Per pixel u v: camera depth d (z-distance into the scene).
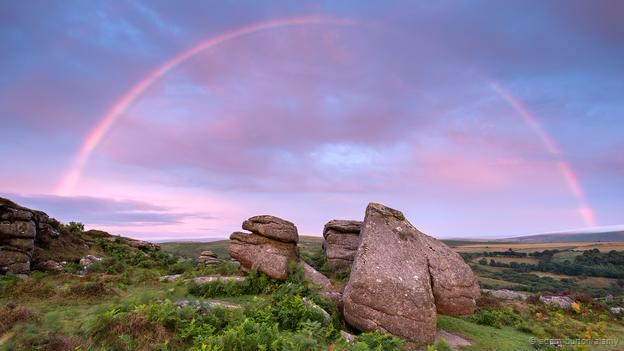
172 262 37.78
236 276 24.53
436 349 13.66
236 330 11.84
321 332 13.66
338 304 17.48
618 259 88.38
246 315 14.45
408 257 17.61
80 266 29.48
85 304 16.80
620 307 31.14
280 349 11.08
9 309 13.25
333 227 33.66
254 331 12.03
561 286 65.12
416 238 19.11
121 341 10.74
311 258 35.09
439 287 17.11
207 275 25.50
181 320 12.19
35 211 32.31
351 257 31.52
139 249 42.56
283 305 15.70
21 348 10.38
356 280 16.05
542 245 144.25
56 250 32.06
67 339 10.91
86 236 40.00
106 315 11.73
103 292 18.58
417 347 14.36
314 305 16.39
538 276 76.56
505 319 21.20
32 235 27.94
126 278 24.39
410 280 16.23
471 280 18.11
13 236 26.83
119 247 38.91
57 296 17.56
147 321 11.65
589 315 26.50
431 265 17.78
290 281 22.55
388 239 18.41
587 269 79.44
